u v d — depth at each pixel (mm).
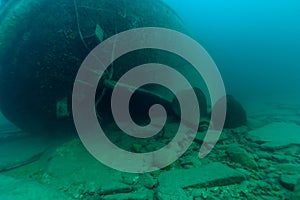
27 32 3590
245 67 18078
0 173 3150
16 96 3986
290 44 22672
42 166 3309
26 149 4078
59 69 3812
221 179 2525
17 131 5363
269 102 7977
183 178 2613
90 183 2703
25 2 3596
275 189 2365
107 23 3973
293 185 2340
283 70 20219
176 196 2297
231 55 15711
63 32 3689
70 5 3723
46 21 3633
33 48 3643
